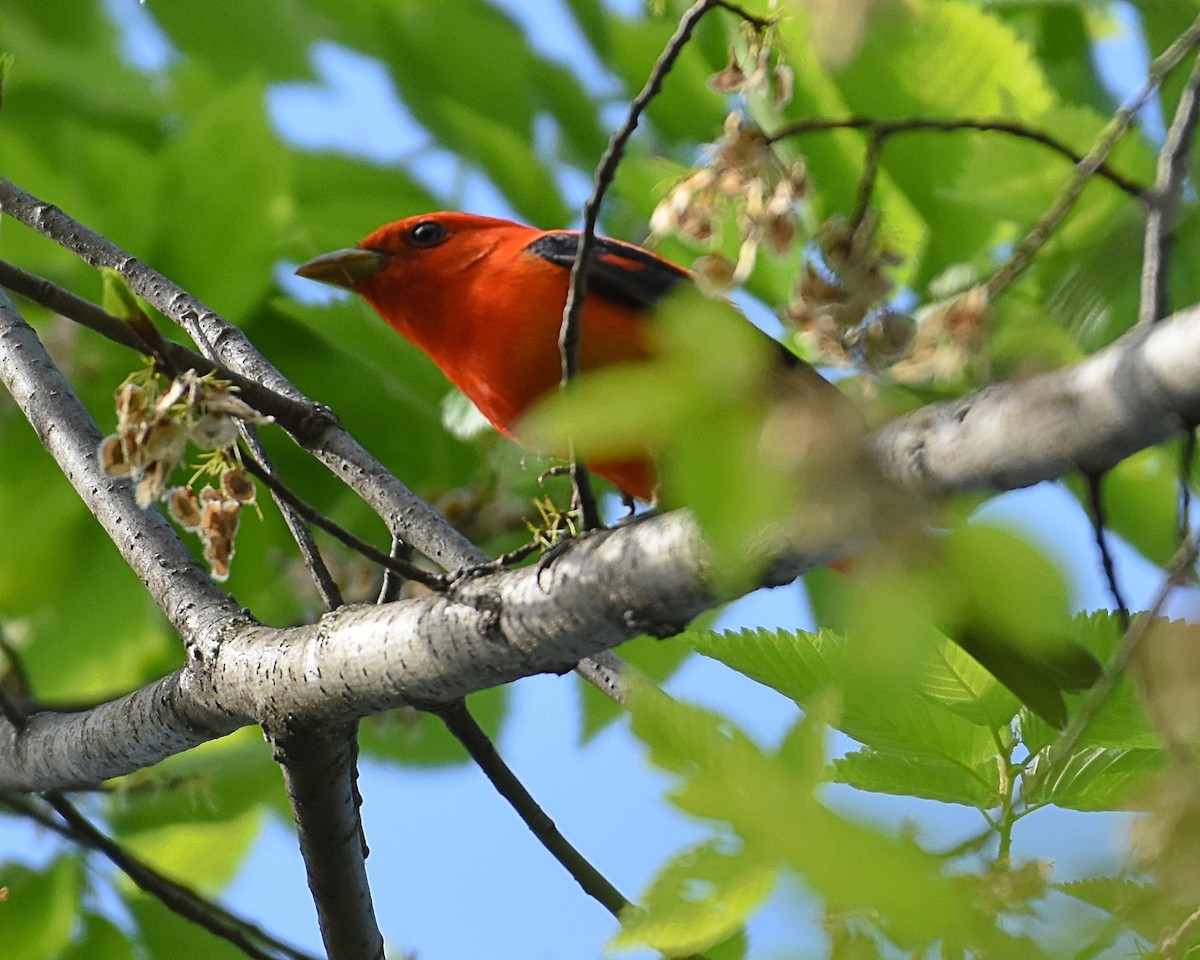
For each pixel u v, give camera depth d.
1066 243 8.46
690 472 3.62
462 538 8.91
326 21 14.85
